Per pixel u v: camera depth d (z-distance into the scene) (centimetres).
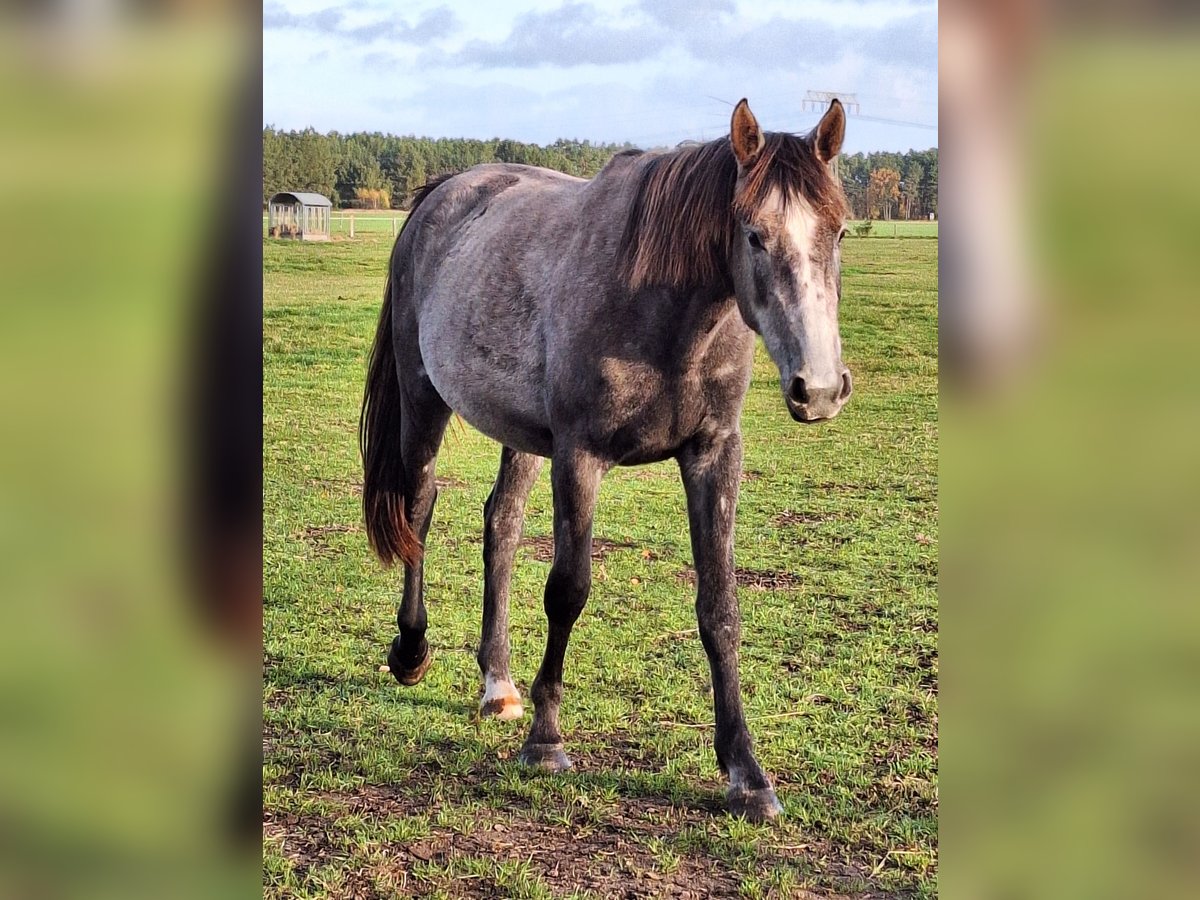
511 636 466
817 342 263
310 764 348
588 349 320
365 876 278
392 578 547
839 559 562
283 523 641
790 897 270
